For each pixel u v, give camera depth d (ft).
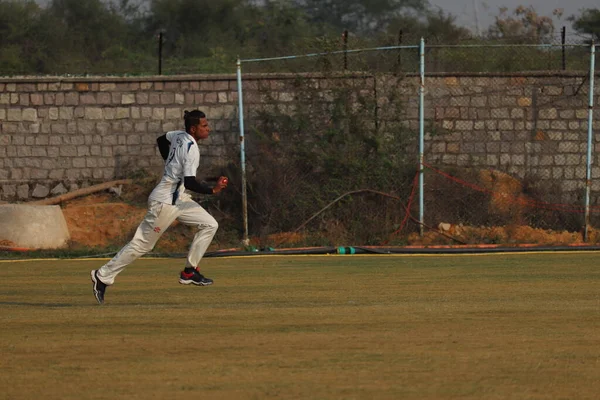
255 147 218.18
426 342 74.28
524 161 229.25
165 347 72.43
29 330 80.94
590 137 193.36
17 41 491.72
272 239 194.49
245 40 556.10
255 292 111.86
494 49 246.88
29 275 137.69
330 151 203.51
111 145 238.89
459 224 206.80
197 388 59.16
